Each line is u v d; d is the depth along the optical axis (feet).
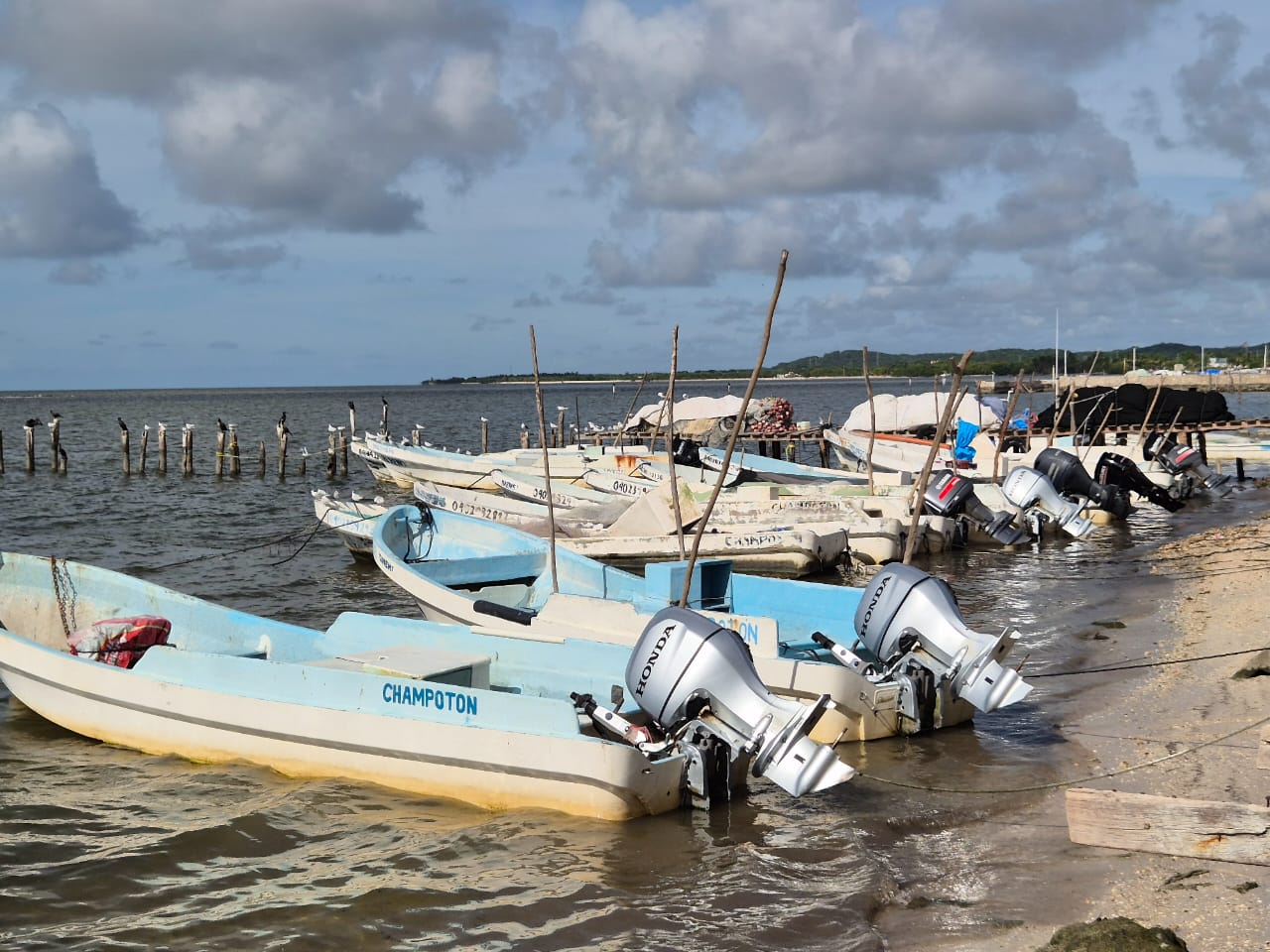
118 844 30.83
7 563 47.60
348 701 34.27
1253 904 24.08
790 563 72.23
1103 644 51.96
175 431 262.26
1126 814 21.65
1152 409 120.67
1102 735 37.96
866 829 30.63
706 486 90.38
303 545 82.99
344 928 26.14
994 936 24.09
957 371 53.47
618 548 73.92
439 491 88.02
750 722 31.09
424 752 33.01
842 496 85.92
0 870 29.35
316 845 30.60
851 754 37.01
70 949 25.41
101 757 37.55
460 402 544.21
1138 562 76.64
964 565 77.82
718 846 29.91
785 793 33.40
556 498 94.22
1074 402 128.36
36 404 553.64
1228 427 124.16
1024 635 54.95
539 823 31.58
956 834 30.40
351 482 143.54
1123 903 24.97
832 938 24.57
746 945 24.56
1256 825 20.77
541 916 26.40
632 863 29.01
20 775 35.86
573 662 38.83
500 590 55.16
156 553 85.76
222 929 26.22
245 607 65.67
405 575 52.24
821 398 492.95
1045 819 30.96
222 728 36.06
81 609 47.01
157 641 41.78
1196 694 41.55
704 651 31.53
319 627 60.49
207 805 33.35
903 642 39.32
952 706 39.19
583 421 303.48
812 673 37.42
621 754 30.37
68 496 124.67
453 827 31.60
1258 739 35.73
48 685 39.19
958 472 97.91
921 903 26.20
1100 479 102.22
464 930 25.88
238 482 141.49
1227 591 62.49
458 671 36.65
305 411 414.00
